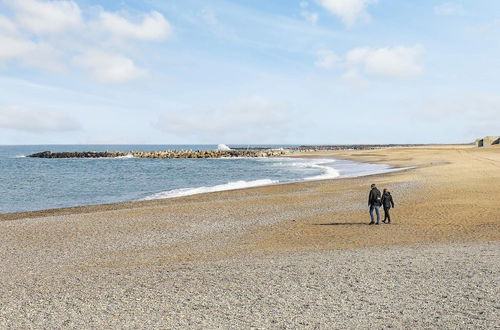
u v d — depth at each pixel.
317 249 16.83
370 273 12.34
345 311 9.48
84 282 12.41
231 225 23.09
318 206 29.16
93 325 8.94
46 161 120.50
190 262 14.96
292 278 12.06
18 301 10.68
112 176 67.19
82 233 21.41
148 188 48.59
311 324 8.80
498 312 9.13
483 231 19.30
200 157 141.88
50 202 37.94
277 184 46.22
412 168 64.25
